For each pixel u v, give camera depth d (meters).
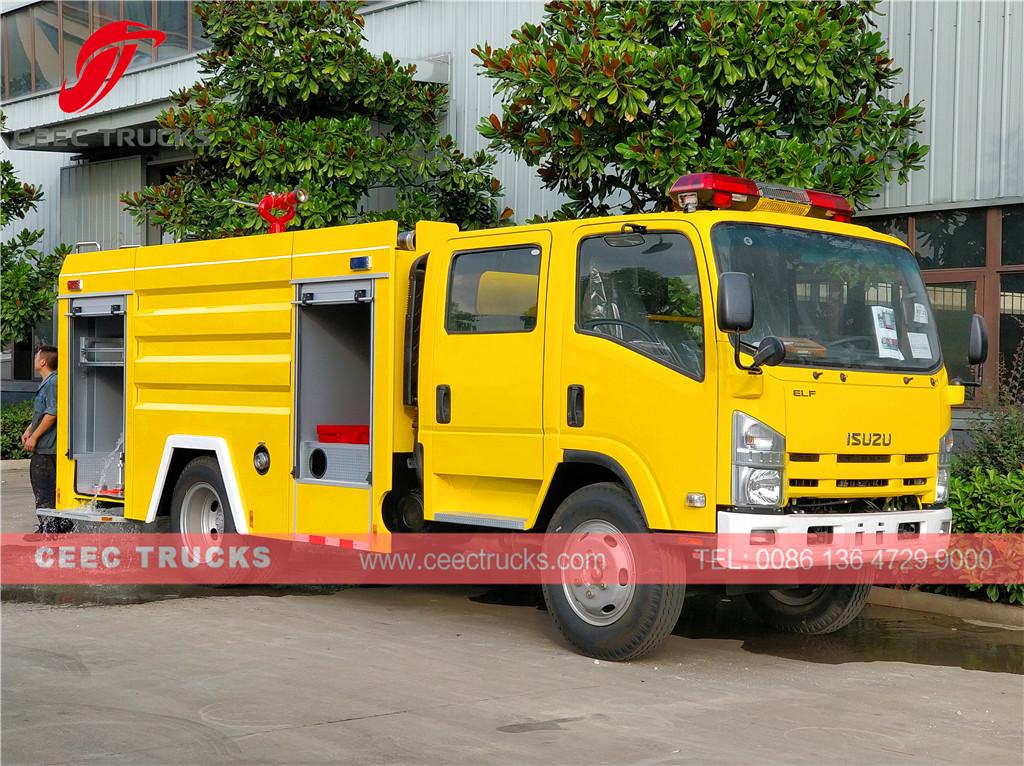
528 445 7.70
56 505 11.49
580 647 7.55
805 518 6.89
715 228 7.05
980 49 11.46
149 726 5.89
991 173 11.41
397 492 8.55
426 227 8.51
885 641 8.23
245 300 9.58
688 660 7.58
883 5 12.12
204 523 10.03
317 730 5.84
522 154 11.89
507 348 7.82
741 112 11.16
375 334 8.51
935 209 11.83
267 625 8.45
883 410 7.29
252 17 14.78
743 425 6.77
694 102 10.82
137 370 10.52
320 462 8.98
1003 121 11.31
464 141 15.99
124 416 10.67
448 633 8.27
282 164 14.17
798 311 7.20
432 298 8.29
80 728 5.86
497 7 15.60
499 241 7.96
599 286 7.44
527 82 11.23
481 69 15.76
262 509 9.38
